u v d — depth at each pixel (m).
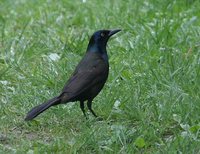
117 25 15.43
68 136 10.88
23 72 13.30
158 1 16.33
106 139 10.55
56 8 17.23
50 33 15.29
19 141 10.77
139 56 13.43
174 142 10.12
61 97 10.59
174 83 11.97
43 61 13.79
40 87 12.57
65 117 11.52
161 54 13.43
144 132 10.54
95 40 11.34
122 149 10.24
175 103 11.38
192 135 10.38
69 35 15.23
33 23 16.16
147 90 12.12
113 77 12.66
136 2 16.44
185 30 14.67
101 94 12.05
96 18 16.08
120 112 11.45
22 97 12.13
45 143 10.73
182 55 13.26
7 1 17.95
